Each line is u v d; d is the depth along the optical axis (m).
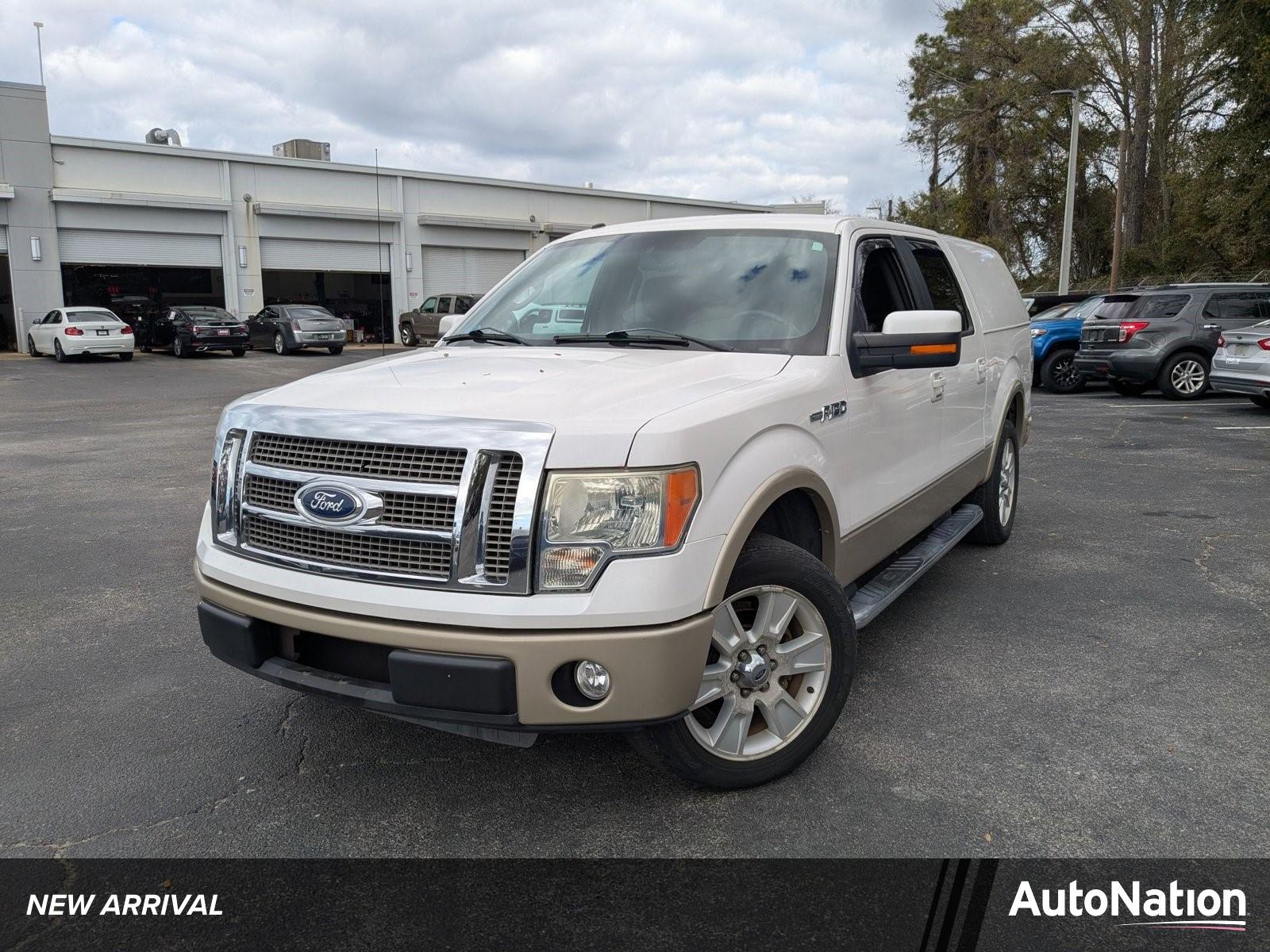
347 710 3.85
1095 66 39.03
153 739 3.60
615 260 4.25
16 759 3.44
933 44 44.72
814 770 3.28
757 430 3.03
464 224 37.44
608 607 2.61
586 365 3.37
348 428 2.81
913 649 4.43
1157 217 39.69
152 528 7.06
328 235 34.94
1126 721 3.65
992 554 6.07
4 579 5.72
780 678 3.20
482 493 2.63
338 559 2.81
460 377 3.22
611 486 2.64
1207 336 14.74
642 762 3.38
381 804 3.11
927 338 3.56
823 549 3.52
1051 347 17.09
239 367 25.92
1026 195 43.53
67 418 14.47
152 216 31.20
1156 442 10.68
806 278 3.84
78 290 34.94
